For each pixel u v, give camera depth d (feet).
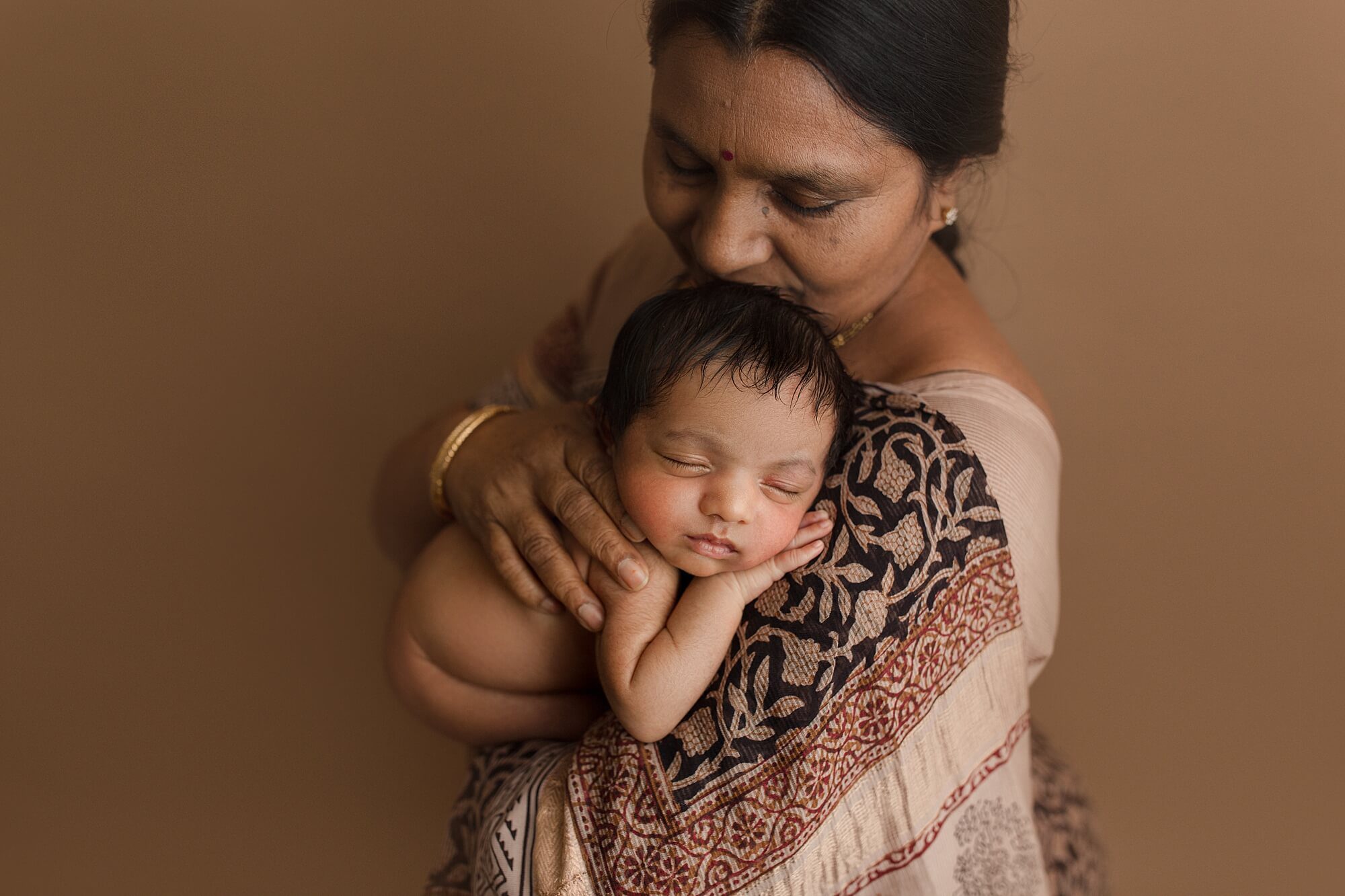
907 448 3.31
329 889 7.75
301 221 6.99
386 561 7.60
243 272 7.12
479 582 3.92
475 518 3.95
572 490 3.60
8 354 7.27
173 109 6.82
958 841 3.56
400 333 7.13
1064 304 6.01
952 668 3.40
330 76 6.65
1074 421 6.22
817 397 3.31
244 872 7.75
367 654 7.70
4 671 7.75
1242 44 5.25
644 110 6.31
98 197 7.02
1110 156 5.63
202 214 7.02
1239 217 5.50
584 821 3.33
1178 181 5.56
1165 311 5.81
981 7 3.24
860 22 2.97
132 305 7.22
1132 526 6.27
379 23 6.48
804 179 3.22
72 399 7.36
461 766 7.55
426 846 7.64
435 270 6.98
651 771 3.26
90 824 7.77
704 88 3.17
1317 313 5.50
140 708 7.77
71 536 7.60
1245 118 5.34
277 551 7.63
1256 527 5.98
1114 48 5.45
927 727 3.38
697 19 3.12
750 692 3.20
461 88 6.55
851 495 3.32
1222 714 6.39
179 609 7.72
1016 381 3.91
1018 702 3.74
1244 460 5.90
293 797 7.77
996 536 3.41
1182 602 6.29
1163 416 6.00
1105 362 6.04
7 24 6.64
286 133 6.81
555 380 5.19
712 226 3.43
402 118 6.68
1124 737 6.66
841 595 3.19
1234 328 5.70
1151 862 6.73
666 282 4.70
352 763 7.77
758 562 3.32
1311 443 5.72
